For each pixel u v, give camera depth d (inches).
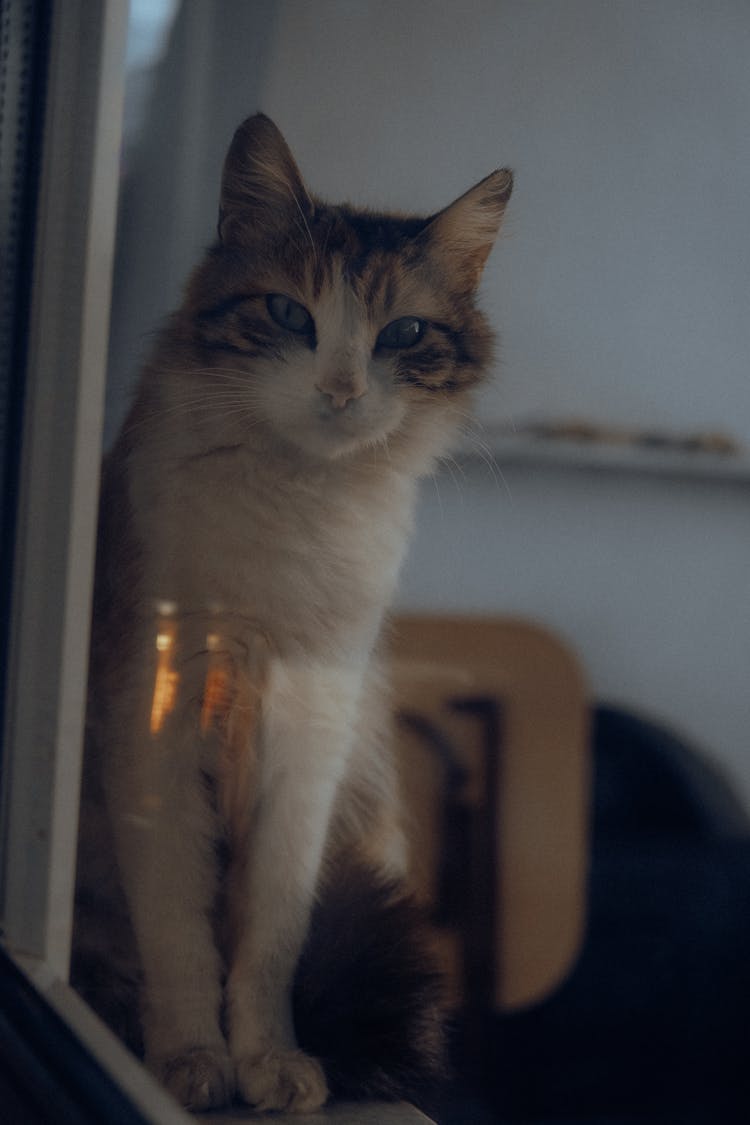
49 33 28.7
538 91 66.1
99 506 32.4
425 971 34.8
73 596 29.3
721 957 70.8
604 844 76.1
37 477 29.3
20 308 29.6
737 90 75.9
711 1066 68.1
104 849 32.3
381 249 35.8
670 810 81.8
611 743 86.4
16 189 29.6
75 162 28.9
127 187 34.5
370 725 38.5
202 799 32.8
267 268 35.0
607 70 72.2
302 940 33.2
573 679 71.5
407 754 63.6
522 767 68.4
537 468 88.0
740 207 79.6
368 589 35.2
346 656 34.6
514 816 67.7
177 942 31.8
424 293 36.1
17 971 28.1
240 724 32.9
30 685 29.7
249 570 33.1
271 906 33.2
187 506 33.2
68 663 29.4
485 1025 64.4
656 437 86.3
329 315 34.6
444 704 68.0
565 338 79.6
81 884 32.3
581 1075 67.2
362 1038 31.8
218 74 42.0
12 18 29.3
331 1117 29.0
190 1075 29.3
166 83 38.2
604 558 93.3
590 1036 67.9
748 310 83.3
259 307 34.9
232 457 33.8
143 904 31.9
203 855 32.7
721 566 95.3
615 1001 68.7
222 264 35.5
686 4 72.5
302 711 33.8
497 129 63.2
